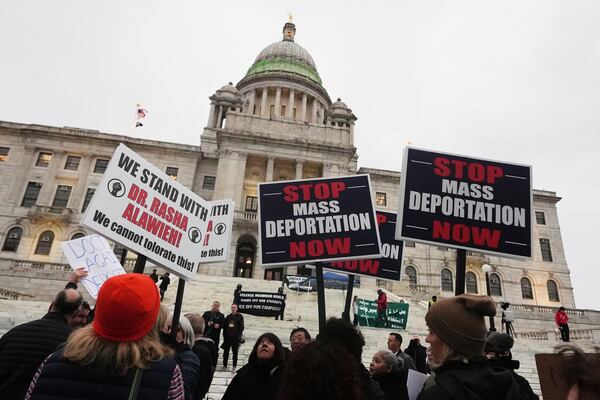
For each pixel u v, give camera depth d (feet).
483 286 152.87
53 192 143.64
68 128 151.74
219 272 128.36
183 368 12.81
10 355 11.50
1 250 132.57
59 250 133.80
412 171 19.40
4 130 148.97
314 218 21.89
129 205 18.30
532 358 52.37
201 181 158.92
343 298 91.56
